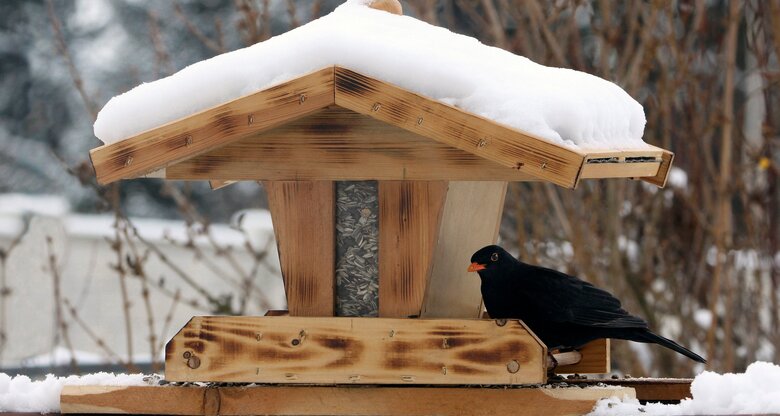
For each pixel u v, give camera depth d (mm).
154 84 5418
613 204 11414
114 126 5328
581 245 10914
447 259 6434
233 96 5301
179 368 5484
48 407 5723
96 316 15609
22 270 14641
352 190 5707
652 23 10867
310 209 5621
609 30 10898
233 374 5457
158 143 5238
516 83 5309
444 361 5398
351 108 5141
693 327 11961
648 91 11734
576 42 10930
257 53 5348
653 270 12562
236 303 15383
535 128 5055
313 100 5148
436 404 5512
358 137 5473
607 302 6711
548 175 4957
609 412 5418
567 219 12055
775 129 12648
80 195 23641
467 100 5164
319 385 5555
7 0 24906
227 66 5340
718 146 12875
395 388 5527
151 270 15789
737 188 11633
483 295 6656
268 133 5512
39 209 17203
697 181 11586
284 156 5516
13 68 24766
